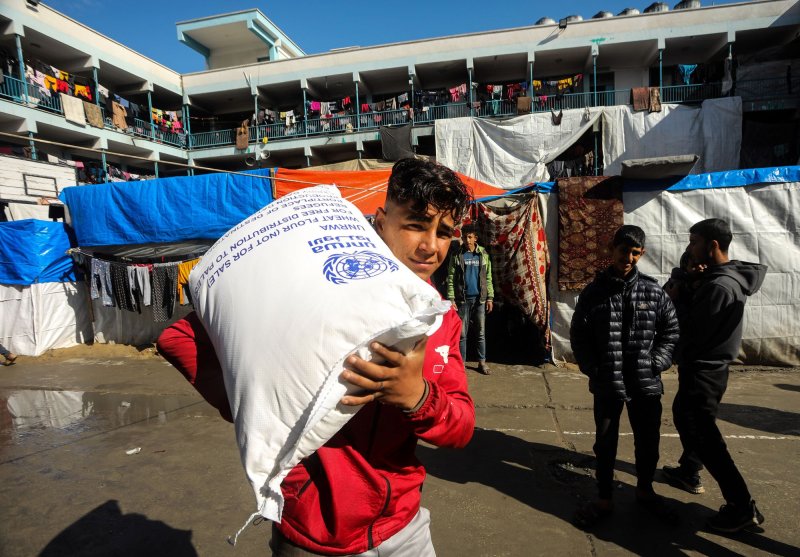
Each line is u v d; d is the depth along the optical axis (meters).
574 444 3.20
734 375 4.68
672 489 2.59
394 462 0.92
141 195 6.55
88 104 15.03
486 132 12.50
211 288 0.86
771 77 12.98
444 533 2.24
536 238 5.16
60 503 2.61
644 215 4.96
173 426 3.78
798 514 2.30
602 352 2.24
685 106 11.92
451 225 1.03
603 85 17.38
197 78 19.20
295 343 0.70
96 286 6.64
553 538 2.18
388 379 0.71
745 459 2.88
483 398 4.20
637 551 2.08
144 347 6.77
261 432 0.71
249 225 0.93
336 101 18.84
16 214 7.97
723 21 14.74
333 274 0.76
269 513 0.70
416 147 15.88
